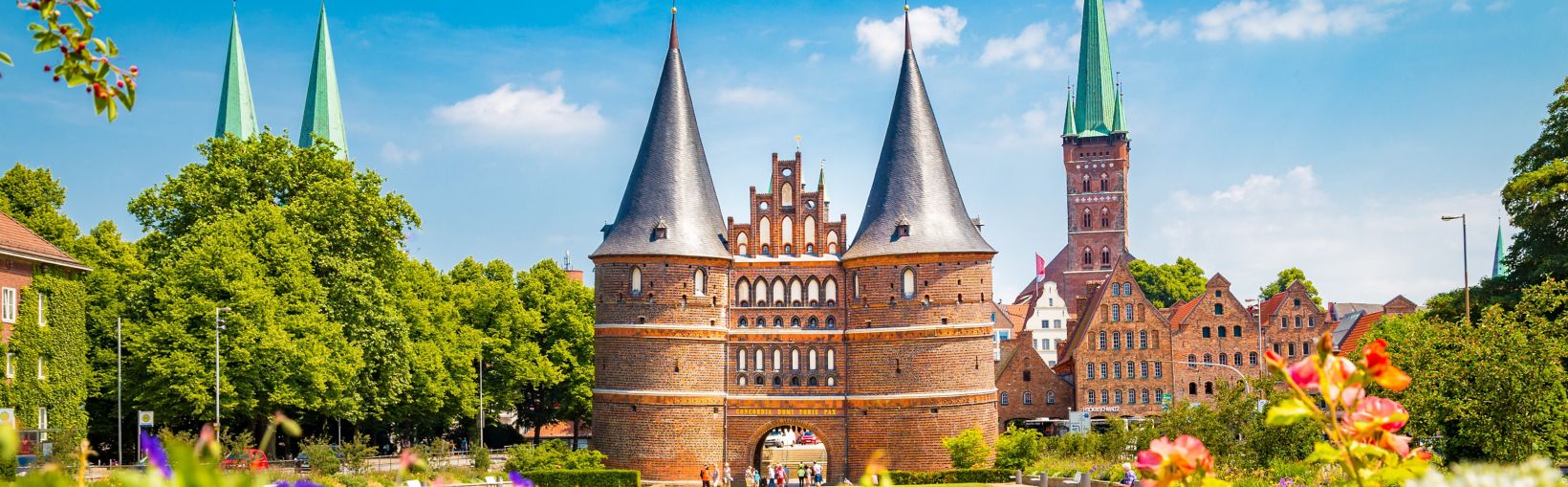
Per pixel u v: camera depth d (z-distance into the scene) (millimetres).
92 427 64062
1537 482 7098
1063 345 140500
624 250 71688
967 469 67688
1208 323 113062
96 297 62906
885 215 73500
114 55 11656
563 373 87938
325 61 128125
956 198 74625
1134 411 111438
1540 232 60531
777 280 74312
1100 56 190125
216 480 6543
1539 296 36938
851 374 73188
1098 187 189375
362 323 65438
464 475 57406
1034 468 63969
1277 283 166875
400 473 8312
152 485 6457
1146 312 112500
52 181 65812
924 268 72062
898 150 74750
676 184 73250
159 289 60906
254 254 62969
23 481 7543
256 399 60688
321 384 60625
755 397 73125
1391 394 36375
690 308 71812
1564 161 59438
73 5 11453
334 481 47062
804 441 123375
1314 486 31031
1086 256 188750
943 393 71188
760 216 75438
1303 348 114438
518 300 86125
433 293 79312
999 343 130000
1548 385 34719
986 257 72938
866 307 72875
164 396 60094
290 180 67938
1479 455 37500
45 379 55312
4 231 54281
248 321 60031
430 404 74812
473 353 79438
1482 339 34812
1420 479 7605
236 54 122000
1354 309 183000
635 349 71375
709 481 66562
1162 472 8664
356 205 68438
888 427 71812
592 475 64062
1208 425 45094
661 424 70812
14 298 53750
